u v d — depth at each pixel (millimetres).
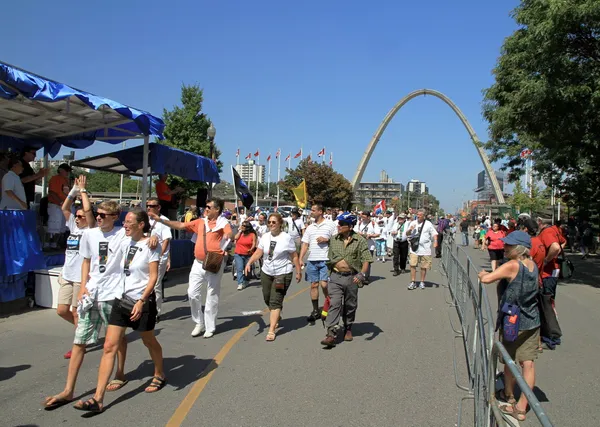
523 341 4746
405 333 7660
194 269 7301
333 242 7098
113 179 66375
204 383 5273
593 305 11000
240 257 12047
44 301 8578
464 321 6957
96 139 12969
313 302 8539
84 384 5184
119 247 4711
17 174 9234
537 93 13867
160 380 5090
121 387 5133
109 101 9711
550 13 12898
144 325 4727
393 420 4402
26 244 8391
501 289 6824
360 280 6988
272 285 7266
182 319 8438
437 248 23594
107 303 4668
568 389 5430
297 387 5199
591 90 13562
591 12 12430
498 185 76375
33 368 5645
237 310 9391
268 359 6180
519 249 4836
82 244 4910
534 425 4449
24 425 4184
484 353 3924
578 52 14312
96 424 4230
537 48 14000
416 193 158625
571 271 9414
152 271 4766
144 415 4430
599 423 4531
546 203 41812
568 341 7566
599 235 27750
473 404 4801
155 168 13070
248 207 13250
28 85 8164
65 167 10773
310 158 59719
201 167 15445
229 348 6641
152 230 7801
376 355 6422
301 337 7348
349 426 4270
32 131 12391
